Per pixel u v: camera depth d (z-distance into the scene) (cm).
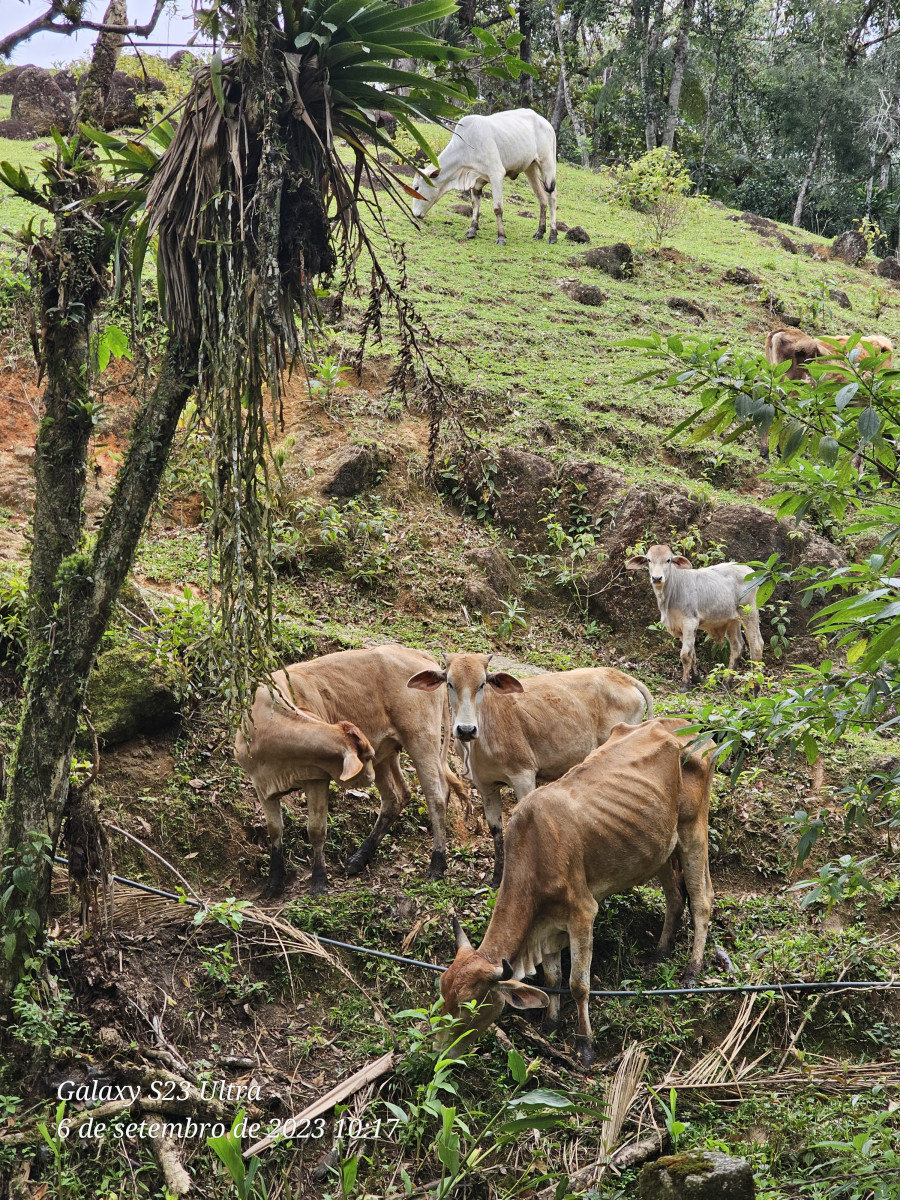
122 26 455
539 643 985
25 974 500
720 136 3105
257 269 420
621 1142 521
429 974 609
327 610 919
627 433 1200
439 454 1091
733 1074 575
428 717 694
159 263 449
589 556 1066
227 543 445
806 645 1030
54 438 505
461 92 459
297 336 446
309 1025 582
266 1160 503
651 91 2766
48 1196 466
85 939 557
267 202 409
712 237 2138
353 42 424
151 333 856
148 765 704
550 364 1333
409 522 1041
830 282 1991
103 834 539
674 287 1758
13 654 725
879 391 433
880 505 434
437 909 645
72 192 492
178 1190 472
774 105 2992
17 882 489
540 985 625
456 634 941
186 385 477
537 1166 514
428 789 686
